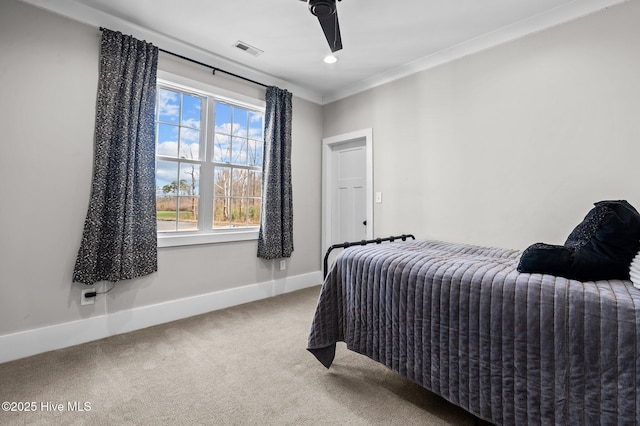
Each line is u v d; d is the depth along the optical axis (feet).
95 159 7.25
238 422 4.52
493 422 3.90
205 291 9.46
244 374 5.86
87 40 7.29
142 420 4.55
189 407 4.86
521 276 3.96
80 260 7.05
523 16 7.29
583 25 6.71
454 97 8.89
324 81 11.37
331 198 13.00
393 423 4.51
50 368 6.01
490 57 8.16
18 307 6.48
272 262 11.27
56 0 6.82
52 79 6.86
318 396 5.18
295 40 8.55
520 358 3.69
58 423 4.47
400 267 4.99
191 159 9.43
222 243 9.89
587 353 3.27
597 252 3.87
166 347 6.98
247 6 7.08
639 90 6.08
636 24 6.11
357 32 8.01
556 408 3.43
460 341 4.20
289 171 11.38
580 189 6.76
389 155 10.57
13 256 6.44
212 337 7.55
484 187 8.27
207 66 9.36
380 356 5.20
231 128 10.46
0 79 6.32
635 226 3.77
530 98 7.45
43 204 6.77
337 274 6.06
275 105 10.85
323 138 13.03
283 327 8.21
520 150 7.62
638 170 6.09
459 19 7.43
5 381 5.55
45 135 6.79
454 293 4.28
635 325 3.04
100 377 5.71
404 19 7.43
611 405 3.12
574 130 6.83
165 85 8.86
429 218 9.45
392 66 10.02
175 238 8.74
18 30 6.49
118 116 7.49
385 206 10.66
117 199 7.35
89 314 7.33
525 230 7.53
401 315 4.89
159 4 7.05
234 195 10.53
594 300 3.29
